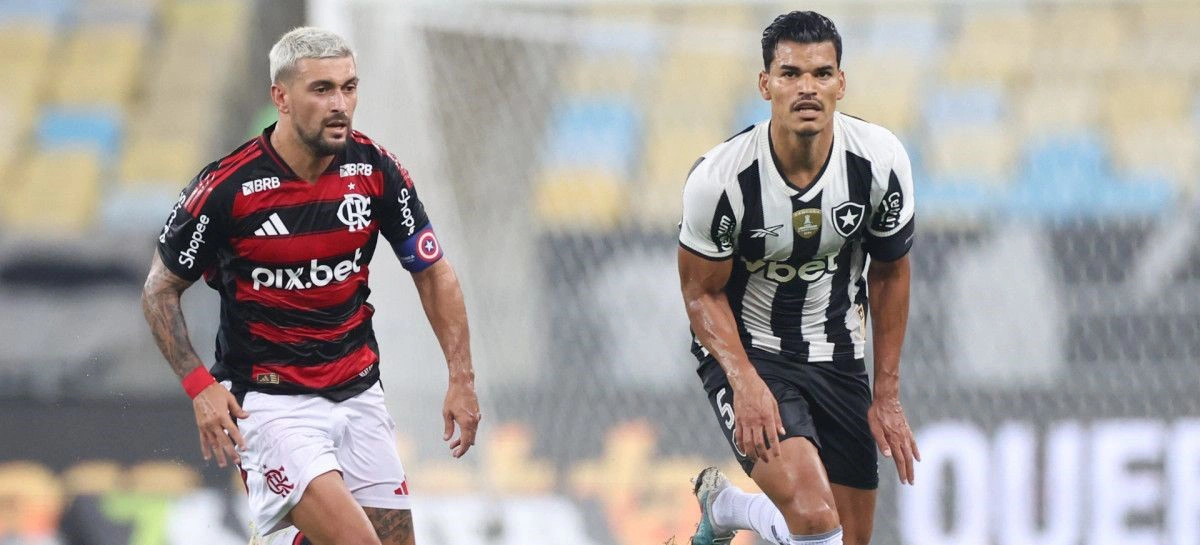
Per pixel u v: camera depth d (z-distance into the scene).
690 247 14.50
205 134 48.84
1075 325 25.17
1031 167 29.36
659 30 26.56
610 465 25.17
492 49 25.58
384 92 23.91
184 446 29.69
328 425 14.60
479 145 25.42
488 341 25.34
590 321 25.86
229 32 51.84
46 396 30.97
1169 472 24.42
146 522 28.44
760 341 15.20
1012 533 24.42
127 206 45.59
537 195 26.19
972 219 26.20
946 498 24.42
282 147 13.77
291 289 14.09
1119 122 30.73
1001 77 31.92
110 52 51.34
